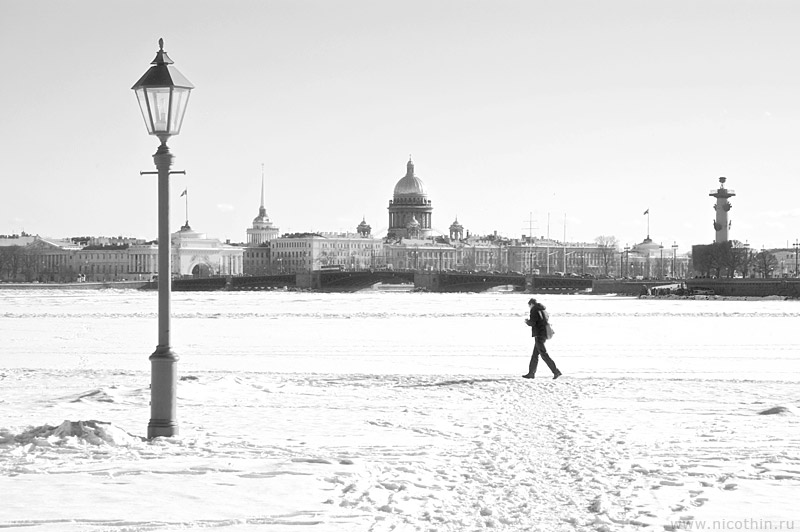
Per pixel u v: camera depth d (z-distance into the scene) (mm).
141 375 51406
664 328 114812
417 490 21766
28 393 41750
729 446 27812
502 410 36438
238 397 40250
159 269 29188
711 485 22562
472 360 68000
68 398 39312
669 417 34344
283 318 144125
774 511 19875
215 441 28203
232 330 112188
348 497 20828
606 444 28141
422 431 30625
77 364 64625
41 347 83125
